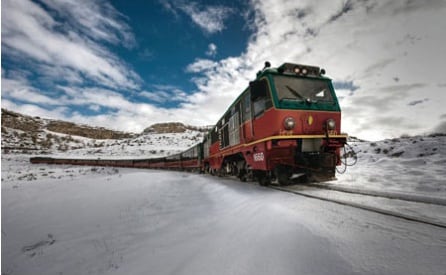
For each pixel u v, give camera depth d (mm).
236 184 8250
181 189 9250
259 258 2059
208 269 2074
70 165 45000
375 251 1932
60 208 6402
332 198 3990
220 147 11898
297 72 6316
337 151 6039
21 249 3883
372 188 4871
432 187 4445
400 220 2686
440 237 2123
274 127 5609
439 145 9945
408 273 1581
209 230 3387
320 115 5902
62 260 3332
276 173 6113
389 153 11445
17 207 6719
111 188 9641
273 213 3281
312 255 1969
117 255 3158
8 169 31594
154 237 3643
